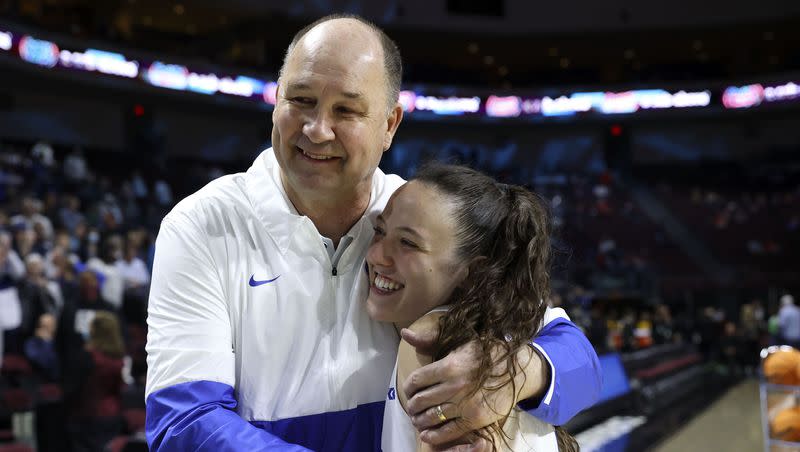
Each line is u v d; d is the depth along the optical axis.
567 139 24.78
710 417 8.47
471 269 1.23
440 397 1.03
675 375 11.66
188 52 20.41
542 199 1.29
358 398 1.32
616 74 25.89
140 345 6.67
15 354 5.32
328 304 1.31
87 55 17.02
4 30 15.45
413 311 1.25
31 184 11.66
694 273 20.31
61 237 7.68
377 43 1.25
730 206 22.42
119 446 4.03
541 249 1.24
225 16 21.03
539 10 23.42
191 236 1.24
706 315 15.64
